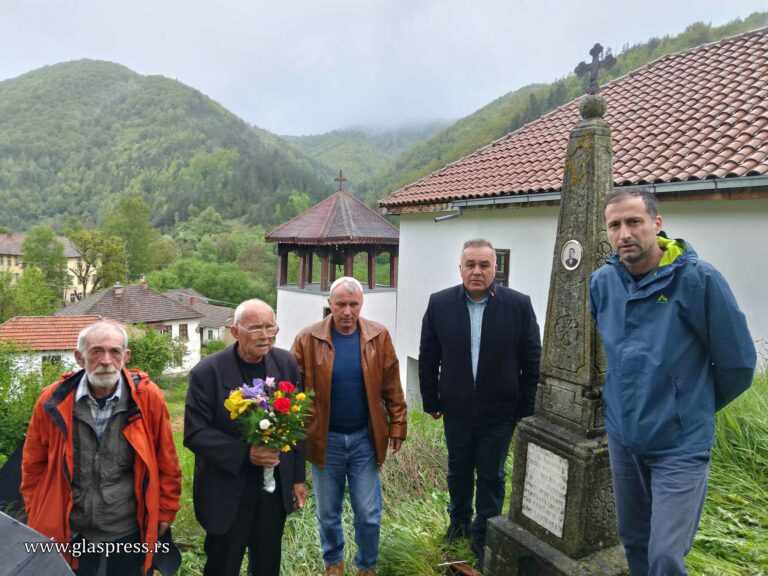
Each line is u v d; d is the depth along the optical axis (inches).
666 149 282.7
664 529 76.8
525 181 339.0
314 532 144.7
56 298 2546.8
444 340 125.1
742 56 354.0
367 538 119.3
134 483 103.9
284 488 108.1
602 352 101.7
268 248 3275.1
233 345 111.9
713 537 119.1
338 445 120.2
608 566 96.8
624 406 82.7
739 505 132.0
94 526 101.1
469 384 122.2
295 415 99.3
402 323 469.7
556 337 109.3
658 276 79.9
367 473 120.8
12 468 121.3
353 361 120.2
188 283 2770.7
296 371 114.3
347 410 120.2
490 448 122.5
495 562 113.0
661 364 78.8
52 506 97.1
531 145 410.0
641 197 81.1
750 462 148.7
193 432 103.0
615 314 85.9
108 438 102.0
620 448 87.4
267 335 106.3
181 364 1391.5
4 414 551.5
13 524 64.4
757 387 175.3
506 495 153.3
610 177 104.0
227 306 2556.6
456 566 120.6
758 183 215.3
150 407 105.0
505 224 360.2
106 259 2662.4
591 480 98.3
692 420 78.4
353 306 119.2
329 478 120.3
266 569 110.1
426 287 440.8
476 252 118.6
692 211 251.3
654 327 80.5
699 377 79.2
